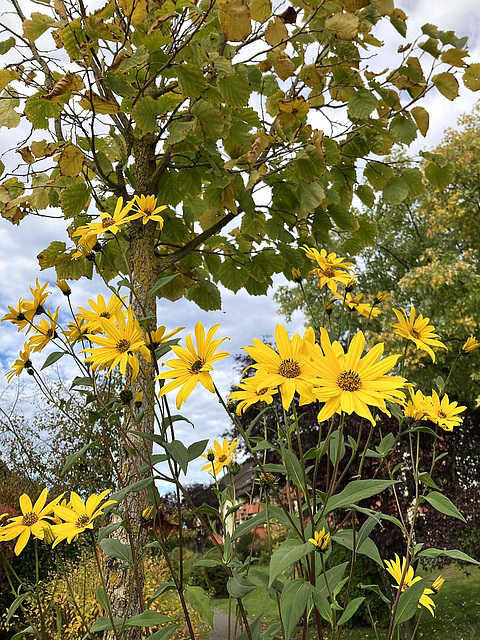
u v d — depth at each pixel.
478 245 10.36
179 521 1.33
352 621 7.17
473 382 8.88
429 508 6.60
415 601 1.30
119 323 1.39
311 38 3.69
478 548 6.62
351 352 1.11
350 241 4.45
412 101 3.82
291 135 3.42
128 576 2.56
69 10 3.17
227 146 3.63
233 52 3.52
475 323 8.59
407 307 10.74
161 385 1.25
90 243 1.53
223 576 9.21
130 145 3.68
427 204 10.43
